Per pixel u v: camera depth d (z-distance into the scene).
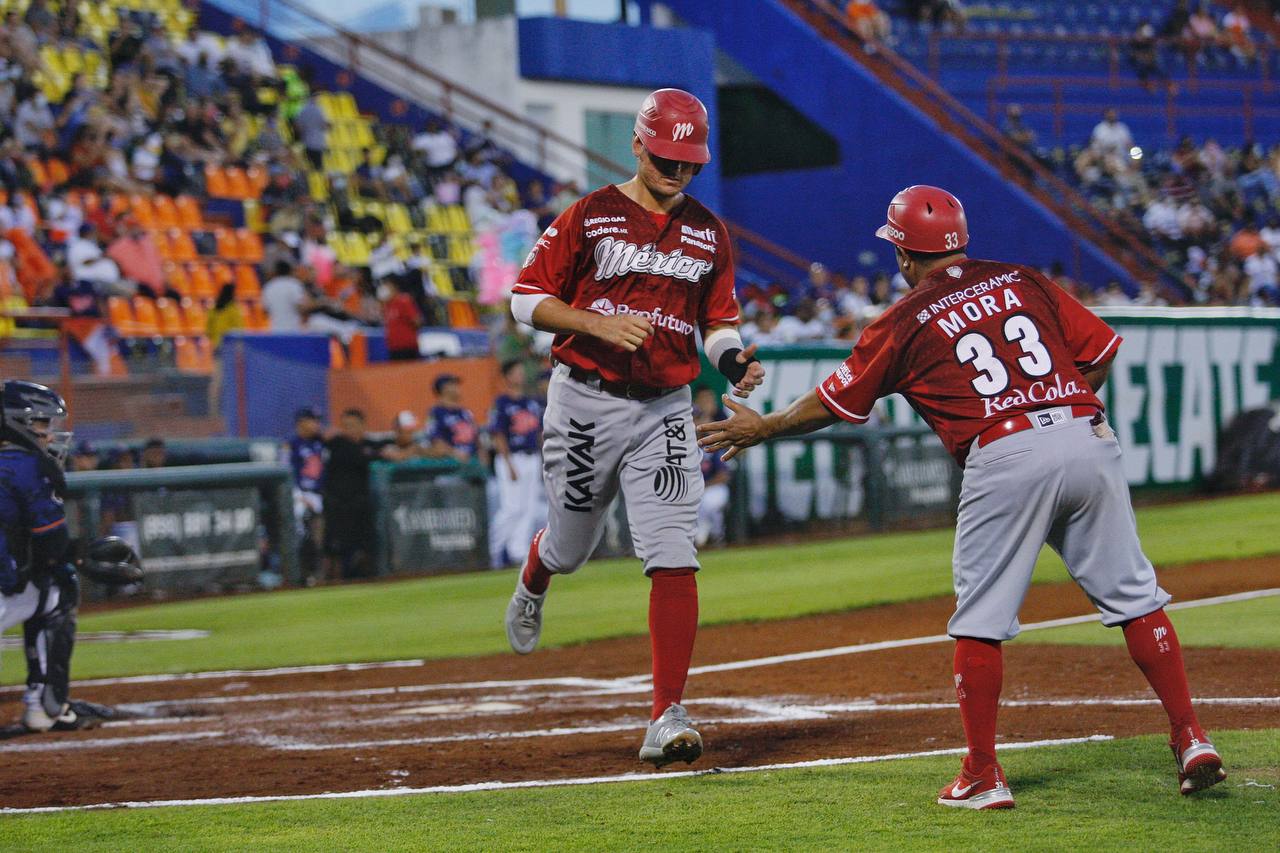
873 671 29.00
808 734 22.17
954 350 16.89
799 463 59.75
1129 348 61.78
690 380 20.05
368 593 49.78
